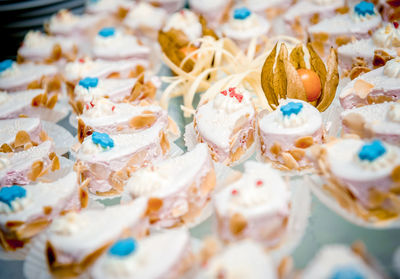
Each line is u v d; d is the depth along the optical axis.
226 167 0.37
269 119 0.38
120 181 0.38
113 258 0.29
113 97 0.45
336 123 0.40
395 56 0.41
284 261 0.28
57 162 0.41
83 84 0.44
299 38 0.53
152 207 0.33
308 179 0.36
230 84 0.42
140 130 0.41
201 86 0.45
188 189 0.34
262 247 0.30
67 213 0.34
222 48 0.47
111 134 0.41
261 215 0.31
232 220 0.31
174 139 0.41
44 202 0.35
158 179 0.34
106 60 0.51
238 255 0.28
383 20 0.49
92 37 0.63
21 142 0.42
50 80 0.51
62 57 0.56
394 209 0.32
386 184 0.31
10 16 0.63
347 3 0.52
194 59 0.46
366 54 0.42
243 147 0.39
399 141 0.34
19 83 0.48
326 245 0.31
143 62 0.51
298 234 0.32
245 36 0.50
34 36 0.57
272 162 0.38
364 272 0.26
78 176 0.37
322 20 0.51
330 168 0.33
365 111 0.36
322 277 0.27
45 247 0.33
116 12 0.66
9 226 0.34
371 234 0.31
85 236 0.32
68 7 0.67
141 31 0.60
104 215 0.33
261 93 0.43
